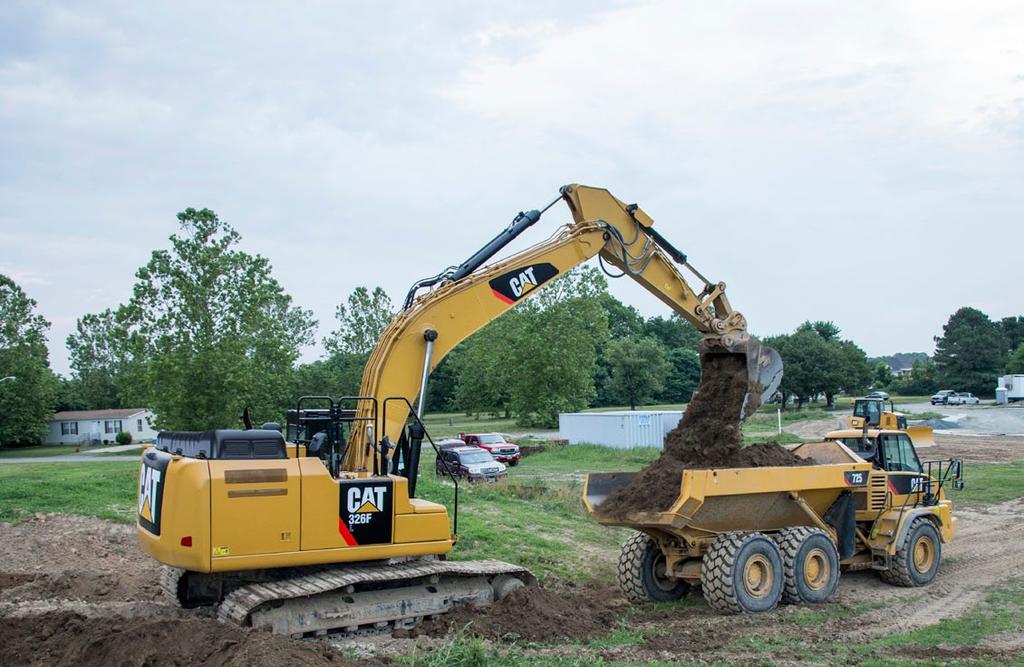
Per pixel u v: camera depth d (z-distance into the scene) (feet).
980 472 91.25
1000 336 336.29
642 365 251.80
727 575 34.50
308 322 204.23
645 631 31.86
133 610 31.42
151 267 130.00
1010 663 27.30
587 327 180.96
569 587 41.42
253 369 131.85
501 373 195.31
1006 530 56.90
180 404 126.82
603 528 56.49
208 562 27.35
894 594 39.29
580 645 29.78
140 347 130.11
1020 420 184.75
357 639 29.40
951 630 32.01
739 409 38.52
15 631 28.48
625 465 110.32
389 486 30.76
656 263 39.93
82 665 25.54
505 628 30.63
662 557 38.96
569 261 37.60
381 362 33.06
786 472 36.99
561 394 177.78
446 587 32.01
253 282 134.31
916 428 88.43
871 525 42.06
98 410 265.95
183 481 27.78
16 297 214.48
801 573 36.52
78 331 294.25
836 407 243.60
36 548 46.62
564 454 126.00
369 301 176.86
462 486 74.64
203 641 24.86
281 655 23.07
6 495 61.41
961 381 325.21
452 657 25.95
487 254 35.86
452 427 212.23
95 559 45.09
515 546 49.24
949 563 46.80
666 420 132.46
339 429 31.45
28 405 214.28
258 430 30.01
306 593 27.43
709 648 29.53
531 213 36.78
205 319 131.03
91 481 70.28
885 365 361.92
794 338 244.22
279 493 28.63
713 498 35.01
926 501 44.37
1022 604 36.70
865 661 27.55
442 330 34.32
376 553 30.32
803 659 27.91
